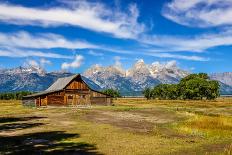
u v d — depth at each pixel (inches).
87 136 1429.6
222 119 1951.3
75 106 4259.4
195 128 1660.9
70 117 2422.5
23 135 1494.8
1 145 1231.5
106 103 4448.8
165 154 1063.0
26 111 3280.0
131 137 1398.9
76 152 1099.3
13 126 1886.1
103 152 1096.8
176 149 1143.0
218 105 4343.0
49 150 1135.6
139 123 1980.8
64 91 4254.4
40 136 1451.8
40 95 4141.2
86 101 4357.8
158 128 1711.4
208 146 1199.6
